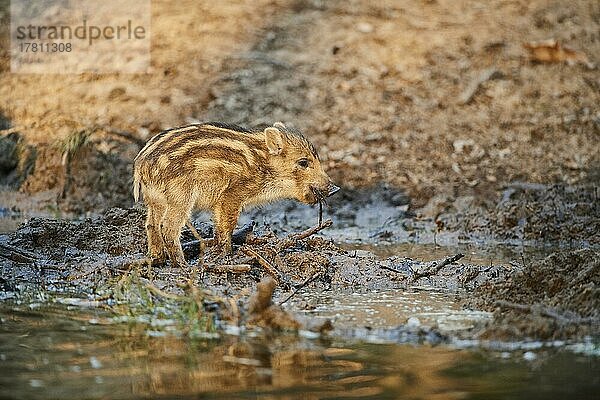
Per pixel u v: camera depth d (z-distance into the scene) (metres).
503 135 17.31
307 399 7.36
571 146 17.06
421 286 11.19
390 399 7.36
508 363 8.19
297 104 18.00
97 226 12.84
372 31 19.91
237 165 11.73
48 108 18.09
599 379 7.77
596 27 20.19
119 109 17.92
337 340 8.87
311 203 12.48
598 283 10.00
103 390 7.52
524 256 12.93
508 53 19.27
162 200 11.36
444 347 8.66
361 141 17.14
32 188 16.73
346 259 12.06
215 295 10.11
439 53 19.28
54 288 10.87
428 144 17.11
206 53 19.27
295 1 20.81
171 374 7.89
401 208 15.75
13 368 8.02
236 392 7.50
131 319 9.53
